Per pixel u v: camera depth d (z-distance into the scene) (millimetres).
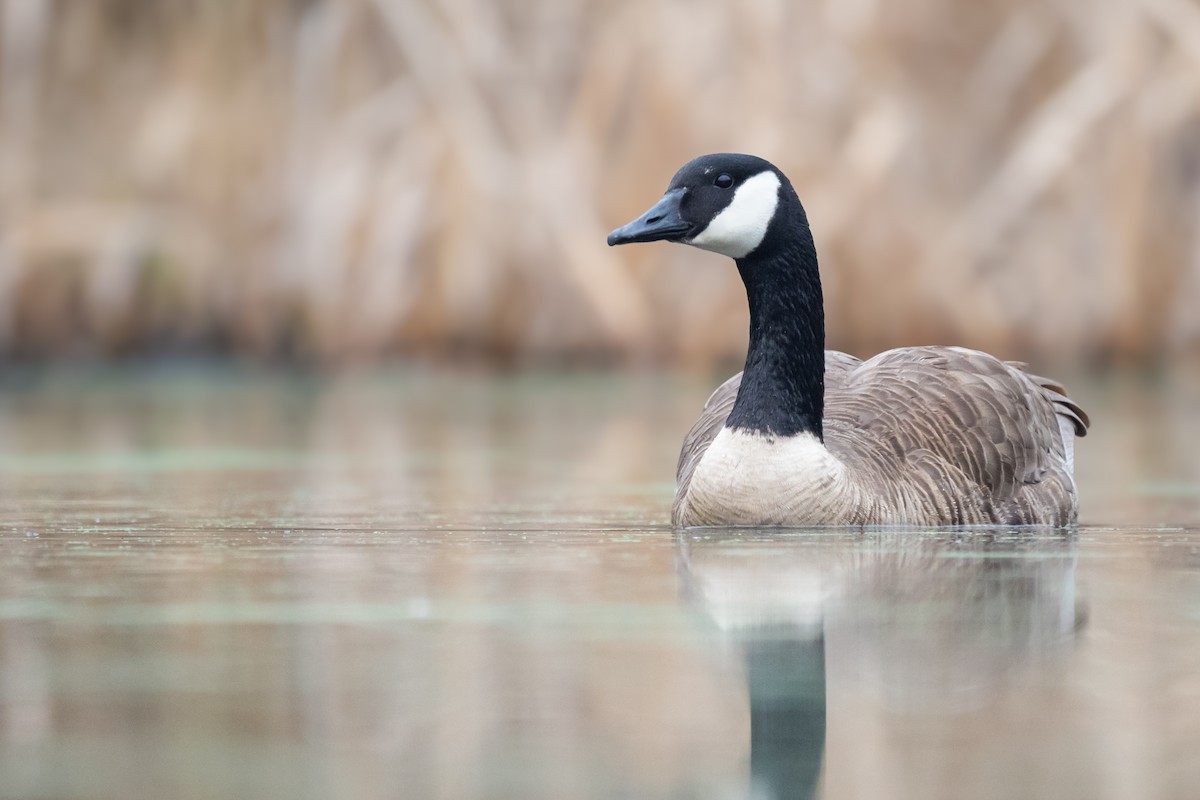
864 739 5480
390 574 8648
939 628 7148
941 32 22875
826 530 10320
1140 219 22844
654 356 22875
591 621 7336
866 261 22062
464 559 9148
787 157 22062
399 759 5266
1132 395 20953
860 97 22328
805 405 10602
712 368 22719
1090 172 22734
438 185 22969
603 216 22844
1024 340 22734
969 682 6223
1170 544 9891
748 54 22250
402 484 13156
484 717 5762
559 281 22750
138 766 5199
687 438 11992
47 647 6836
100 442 16500
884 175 22062
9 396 21500
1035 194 22438
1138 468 14500
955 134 22828
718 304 22734
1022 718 5727
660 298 22938
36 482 13242
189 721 5707
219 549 9594
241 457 15203
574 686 6164
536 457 15203
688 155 22328
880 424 11133
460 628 7195
